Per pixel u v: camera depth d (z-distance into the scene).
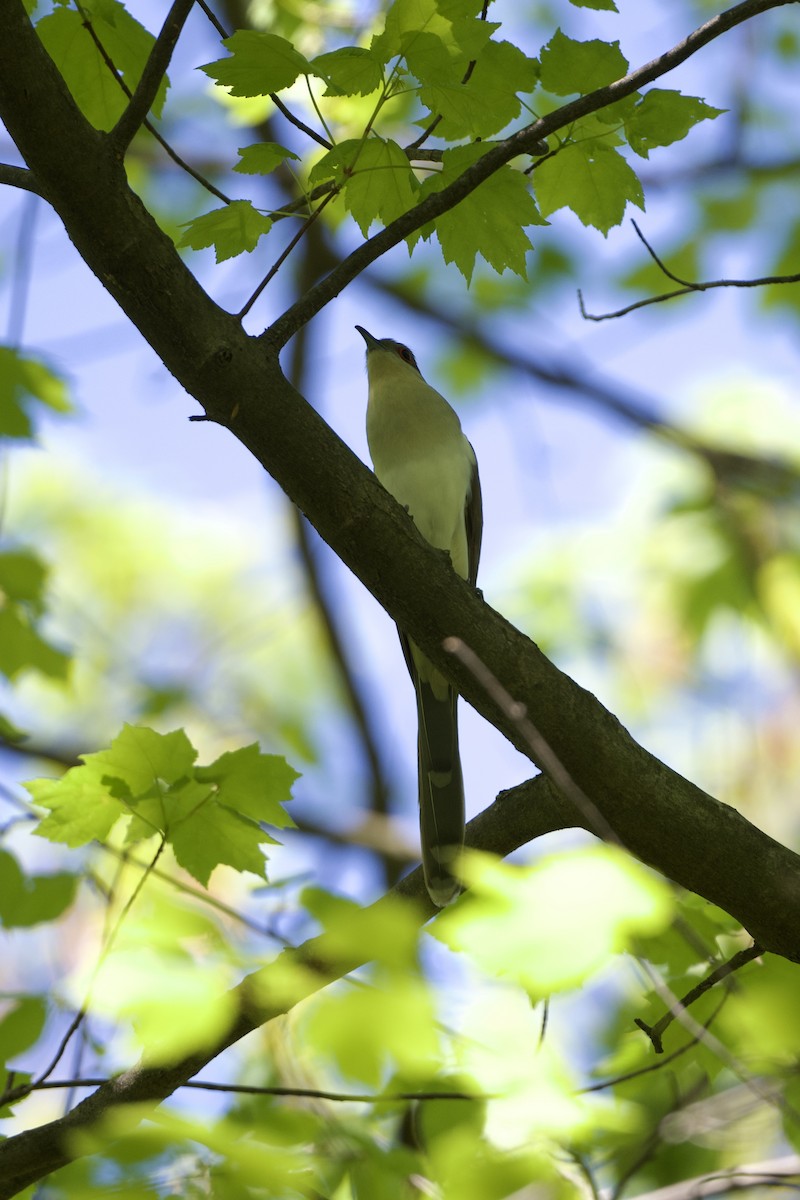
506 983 7.11
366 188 7.05
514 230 7.20
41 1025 7.18
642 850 7.07
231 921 7.11
